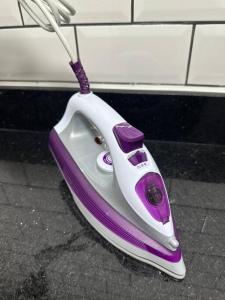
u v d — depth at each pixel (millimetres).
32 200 498
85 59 573
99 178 441
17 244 423
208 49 528
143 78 581
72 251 412
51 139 534
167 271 373
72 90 604
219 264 394
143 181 366
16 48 582
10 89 628
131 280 376
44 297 358
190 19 501
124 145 373
